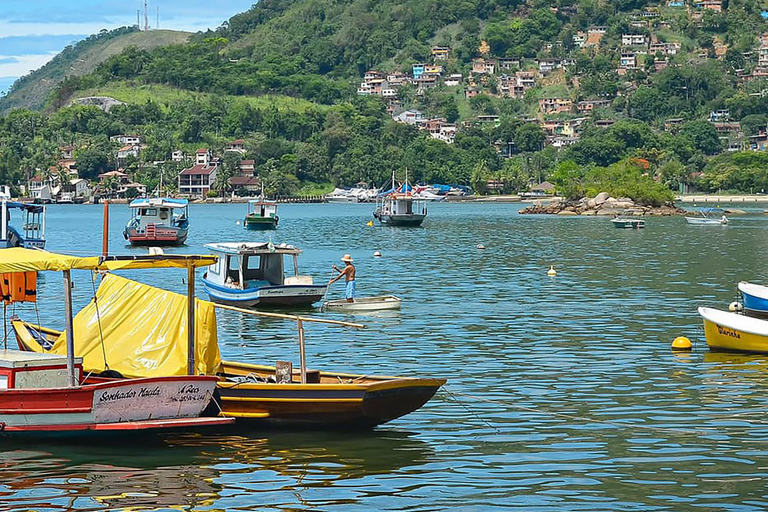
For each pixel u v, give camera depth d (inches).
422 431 1127.6
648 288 2566.4
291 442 1082.1
